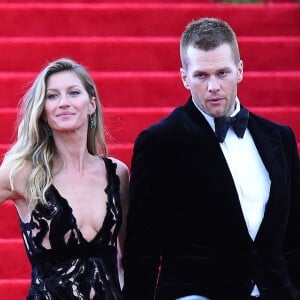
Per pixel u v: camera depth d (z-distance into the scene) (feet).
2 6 78.38
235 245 38.96
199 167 39.32
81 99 40.63
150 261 39.58
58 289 39.04
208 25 39.37
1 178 40.32
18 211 40.70
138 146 39.88
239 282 38.93
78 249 39.42
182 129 39.81
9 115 67.46
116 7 78.74
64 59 41.34
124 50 74.84
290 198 40.88
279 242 39.65
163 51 75.05
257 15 79.56
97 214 39.99
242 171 39.68
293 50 76.02
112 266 40.11
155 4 81.05
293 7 79.77
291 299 39.68
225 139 39.93
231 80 39.24
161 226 39.65
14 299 56.59
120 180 41.70
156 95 71.41
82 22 78.48
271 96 72.33
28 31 78.28
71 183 40.24
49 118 40.45
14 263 58.70
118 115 67.77
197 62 39.11
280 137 40.81
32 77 71.10
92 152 42.01
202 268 38.93
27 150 40.45
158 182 39.50
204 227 39.11
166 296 39.14
